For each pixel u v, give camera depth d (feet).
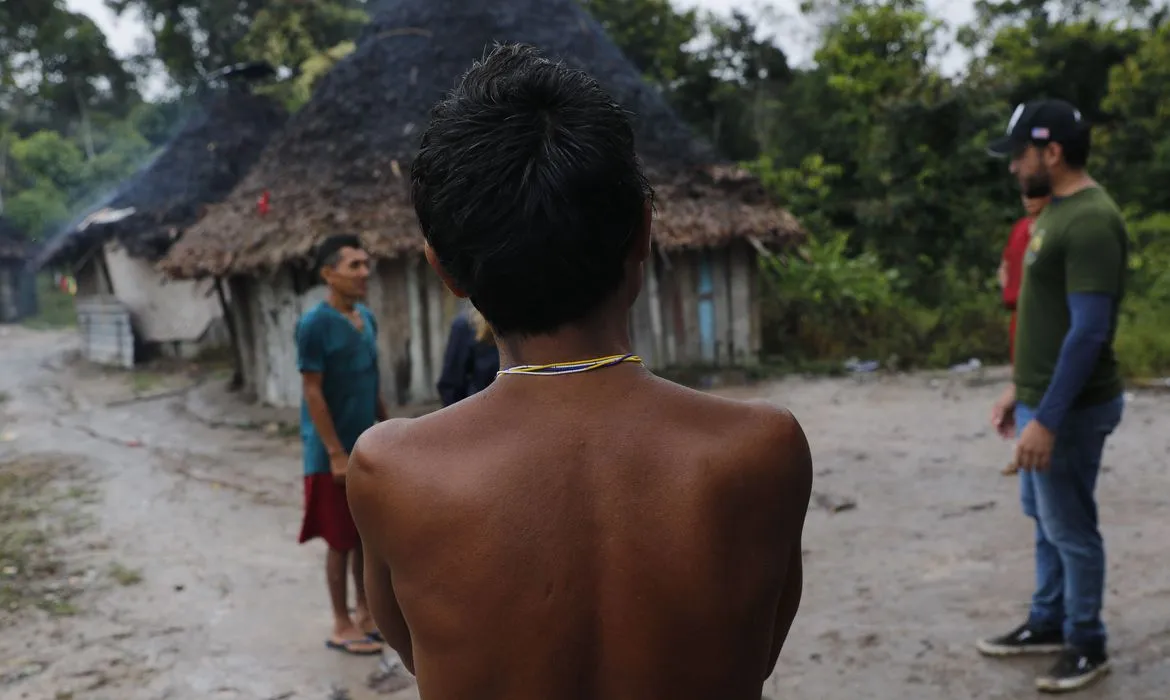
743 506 3.34
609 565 3.25
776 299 40.78
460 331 12.94
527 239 3.25
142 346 51.03
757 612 3.38
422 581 3.32
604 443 3.31
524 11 37.60
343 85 36.19
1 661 13.28
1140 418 25.05
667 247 33.42
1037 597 11.80
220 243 35.04
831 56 60.70
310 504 12.91
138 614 14.99
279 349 35.01
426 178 3.47
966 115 50.06
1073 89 68.44
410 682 12.26
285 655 13.23
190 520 20.48
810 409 29.40
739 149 73.10
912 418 26.96
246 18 116.57
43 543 19.04
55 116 146.20
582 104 3.38
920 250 49.39
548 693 3.23
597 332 3.47
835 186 58.95
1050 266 10.27
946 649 12.19
